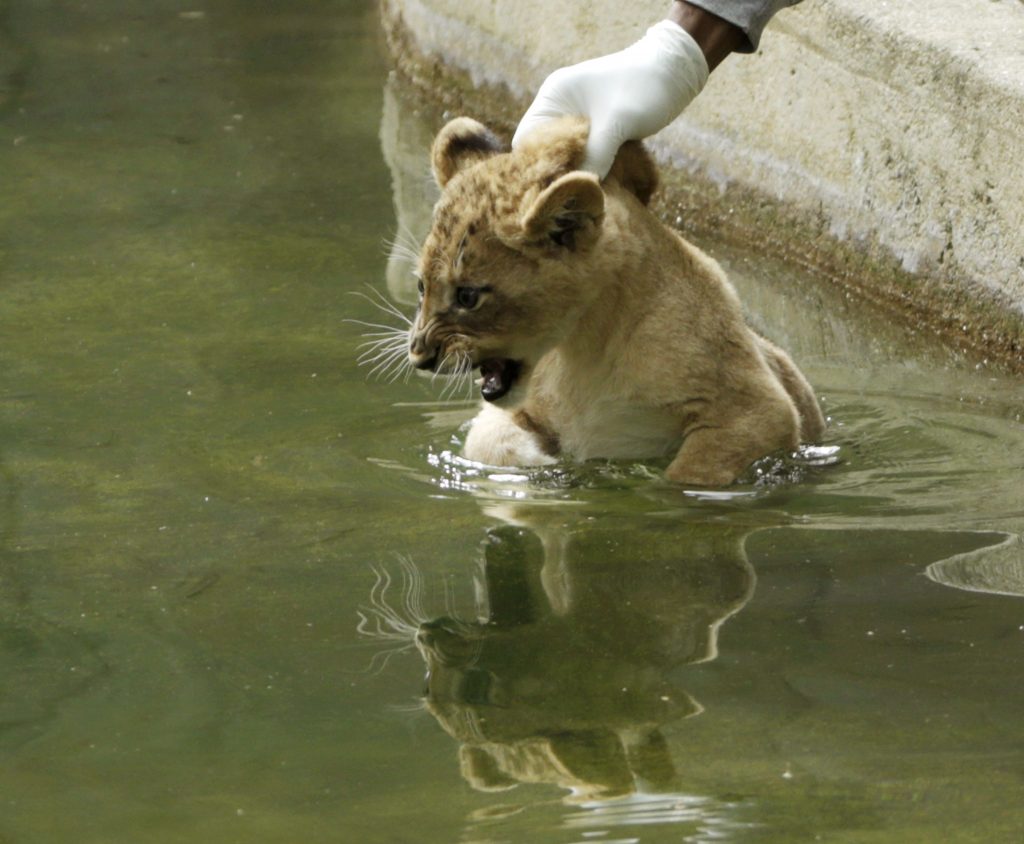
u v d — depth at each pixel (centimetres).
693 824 544
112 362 1130
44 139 1775
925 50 1298
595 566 802
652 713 630
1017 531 838
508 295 941
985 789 561
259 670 681
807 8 1437
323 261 1362
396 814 557
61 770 596
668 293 972
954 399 1115
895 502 901
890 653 680
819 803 555
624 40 1694
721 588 765
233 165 1681
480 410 1056
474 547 832
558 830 543
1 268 1348
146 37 2278
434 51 2033
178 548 827
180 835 546
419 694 653
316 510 884
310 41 2277
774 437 973
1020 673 655
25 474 935
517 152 962
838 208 1416
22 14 2403
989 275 1236
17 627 732
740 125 1539
